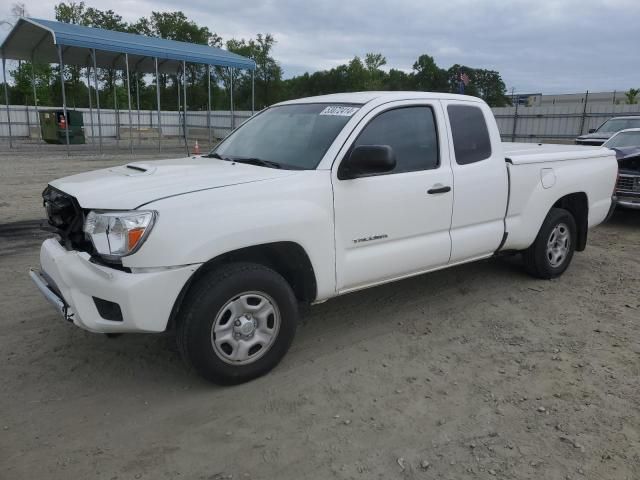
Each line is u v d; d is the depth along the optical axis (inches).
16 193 433.4
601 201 241.4
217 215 129.1
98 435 120.6
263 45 2566.4
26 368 148.7
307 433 122.5
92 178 147.9
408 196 165.6
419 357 159.9
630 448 117.6
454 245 183.0
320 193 146.6
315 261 147.3
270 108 200.4
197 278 135.8
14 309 188.1
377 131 161.9
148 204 123.8
